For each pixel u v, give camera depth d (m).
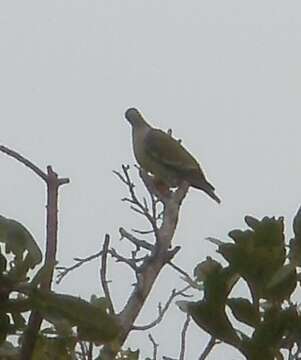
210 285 3.57
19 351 3.36
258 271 3.55
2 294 3.20
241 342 3.55
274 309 3.54
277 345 3.54
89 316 3.17
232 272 3.57
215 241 3.63
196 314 3.56
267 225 3.60
